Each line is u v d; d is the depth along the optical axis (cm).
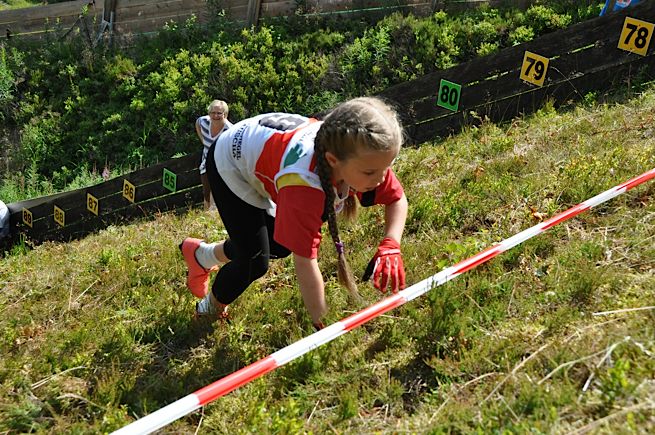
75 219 1007
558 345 286
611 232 387
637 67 654
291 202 269
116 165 1242
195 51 1299
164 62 1308
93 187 962
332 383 310
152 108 1264
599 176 446
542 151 536
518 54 699
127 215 939
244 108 1164
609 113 576
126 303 448
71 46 1478
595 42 668
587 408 241
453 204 473
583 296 327
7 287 540
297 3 1248
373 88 1057
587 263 351
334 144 253
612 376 243
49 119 1367
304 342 278
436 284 333
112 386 329
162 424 239
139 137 1253
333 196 272
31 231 1072
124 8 1490
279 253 371
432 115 751
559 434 229
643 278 326
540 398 252
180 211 835
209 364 350
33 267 606
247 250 340
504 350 294
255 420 283
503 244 361
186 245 382
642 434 216
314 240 274
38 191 1263
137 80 1339
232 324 378
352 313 361
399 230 299
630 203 412
